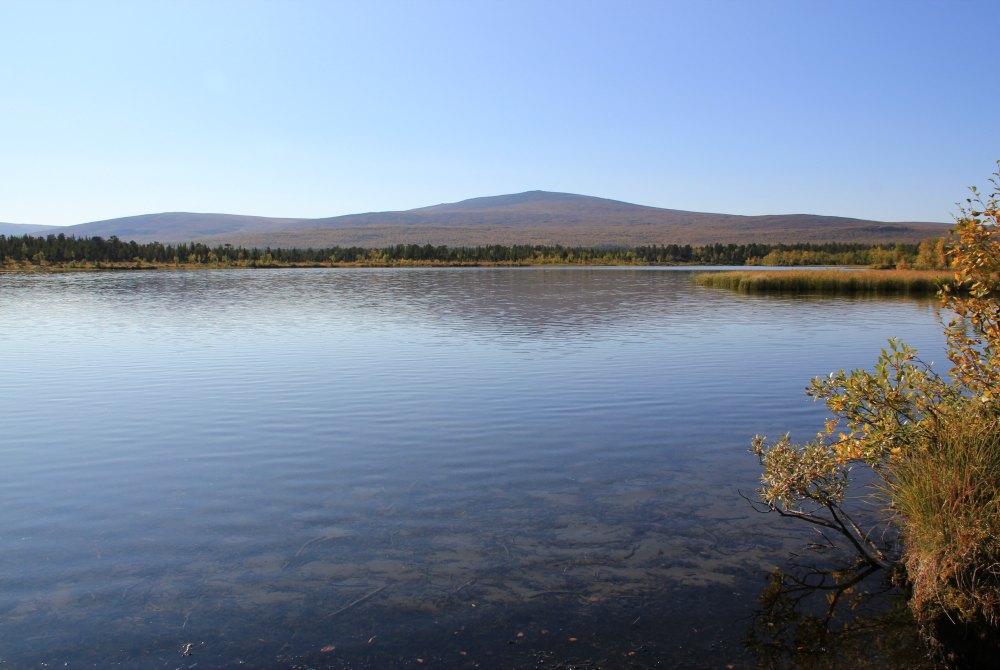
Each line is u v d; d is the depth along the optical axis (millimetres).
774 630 5957
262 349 22375
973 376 7438
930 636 5754
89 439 11961
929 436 7109
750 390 15664
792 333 26312
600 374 17641
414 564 7156
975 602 5508
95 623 6098
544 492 9211
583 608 6309
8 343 24094
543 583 6746
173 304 40250
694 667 5484
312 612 6254
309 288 54938
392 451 11117
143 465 10492
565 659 5566
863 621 6109
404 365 19109
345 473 10039
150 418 13422
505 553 7398
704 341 23969
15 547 7625
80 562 7262
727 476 9828
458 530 7980
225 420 13211
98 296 46562
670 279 68875
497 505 8758
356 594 6562
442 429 12430
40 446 11555
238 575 6949
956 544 5820
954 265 7602
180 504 8867
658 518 8305
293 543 7676
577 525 8109
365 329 27766
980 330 7594
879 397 7695
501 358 20281
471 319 31562
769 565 7109
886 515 8258
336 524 8180
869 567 7051
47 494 9281
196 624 6078
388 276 75750
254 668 5469
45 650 5707
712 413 13555
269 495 9164
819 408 13906
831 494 7434
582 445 11391
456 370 18281
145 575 6969
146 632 5957
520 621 6102
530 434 12086
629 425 12672
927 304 40469
